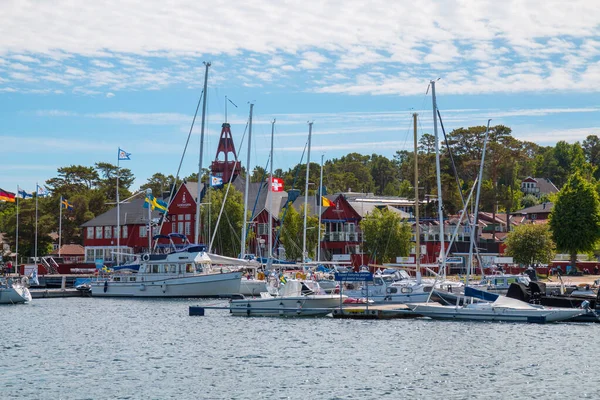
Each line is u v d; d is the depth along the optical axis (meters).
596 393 35.50
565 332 53.72
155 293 82.38
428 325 57.84
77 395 35.53
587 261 126.12
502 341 50.00
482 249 106.44
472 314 59.97
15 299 78.88
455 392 35.81
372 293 68.62
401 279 73.81
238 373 40.38
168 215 126.06
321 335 53.25
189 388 36.84
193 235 122.38
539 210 172.25
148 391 36.25
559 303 64.81
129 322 61.78
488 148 135.25
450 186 130.25
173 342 50.91
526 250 109.12
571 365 42.00
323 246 117.44
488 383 37.62
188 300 79.38
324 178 198.25
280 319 62.38
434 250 118.56
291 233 110.00
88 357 45.41
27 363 43.50
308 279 80.88
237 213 107.62
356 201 132.88
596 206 113.62
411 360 43.62
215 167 145.75
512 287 66.50
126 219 132.62
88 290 88.69
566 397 34.78
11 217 135.62
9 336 54.25
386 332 54.34
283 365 42.47
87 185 175.75
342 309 62.72
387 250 109.81
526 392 35.75
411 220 128.38
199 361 43.91
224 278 80.00
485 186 133.38
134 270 86.69
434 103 74.62
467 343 49.31
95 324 60.78
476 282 80.62
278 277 81.06
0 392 36.06
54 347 49.22
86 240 138.88
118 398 34.97
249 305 65.19
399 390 36.22
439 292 66.62
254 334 54.12
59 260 120.94
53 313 69.50
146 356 45.66
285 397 34.97
